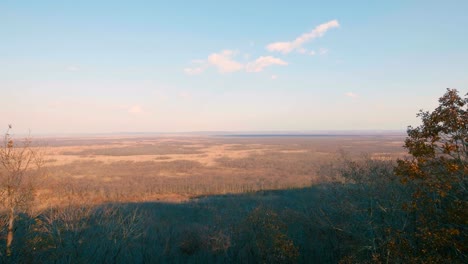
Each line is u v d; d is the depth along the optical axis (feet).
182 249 75.82
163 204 132.36
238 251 69.72
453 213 32.91
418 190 36.70
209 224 90.17
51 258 46.09
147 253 70.08
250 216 71.77
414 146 35.06
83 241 55.67
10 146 43.50
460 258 35.04
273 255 61.52
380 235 51.90
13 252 42.63
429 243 35.35
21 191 44.96
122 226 68.49
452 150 32.19
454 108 32.24
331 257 64.44
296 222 81.41
